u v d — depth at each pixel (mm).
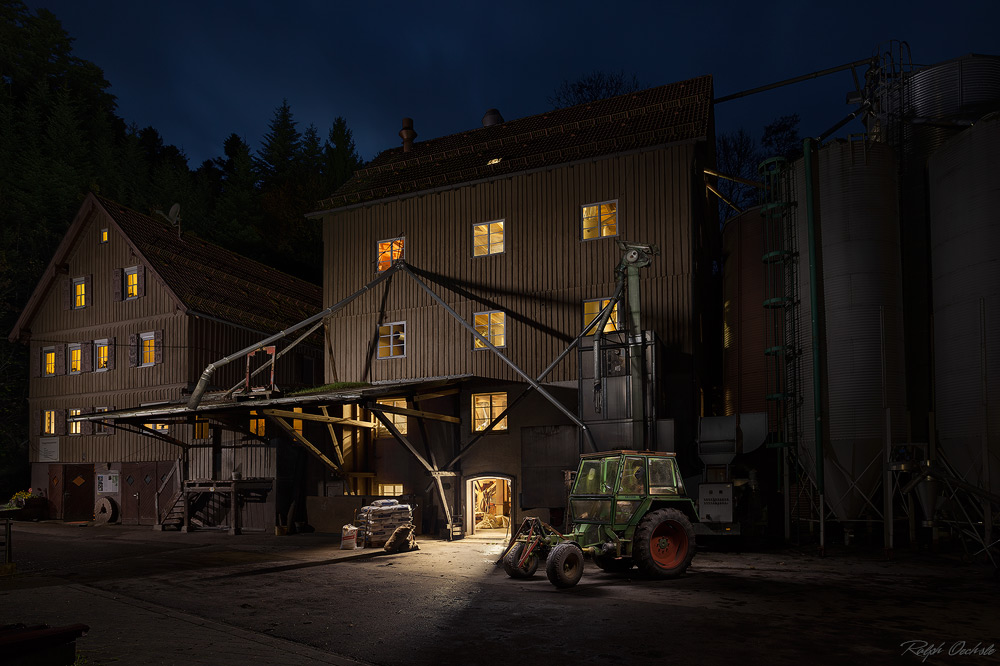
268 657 7688
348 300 22828
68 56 63094
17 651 5688
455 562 15188
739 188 40156
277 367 30766
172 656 7727
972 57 20078
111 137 59188
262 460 23469
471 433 21234
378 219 24969
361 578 13117
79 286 30719
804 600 10688
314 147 64625
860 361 17562
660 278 20406
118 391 28641
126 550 18109
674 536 13188
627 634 8648
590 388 18797
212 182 67875
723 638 8438
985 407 15844
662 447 18031
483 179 22984
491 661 7594
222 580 13078
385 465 22938
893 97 21078
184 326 27156
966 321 16453
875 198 18172
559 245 21906
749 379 20812
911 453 16875
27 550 18188
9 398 37500
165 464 26438
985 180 16359
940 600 10680
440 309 23391
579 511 13570
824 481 17625
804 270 18891
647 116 22797
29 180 44750
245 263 35031
